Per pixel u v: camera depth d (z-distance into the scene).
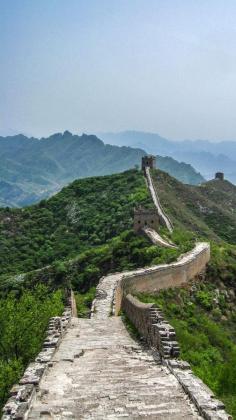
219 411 11.23
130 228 99.00
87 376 15.48
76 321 29.09
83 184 136.25
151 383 14.35
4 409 11.80
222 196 162.62
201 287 43.94
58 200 129.62
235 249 72.19
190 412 11.62
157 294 38.41
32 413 11.64
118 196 123.06
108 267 61.00
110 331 25.89
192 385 13.42
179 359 17.19
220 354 28.27
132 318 28.31
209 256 53.00
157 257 53.47
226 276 48.34
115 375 15.58
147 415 11.46
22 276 71.88
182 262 43.81
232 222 128.62
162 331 18.72
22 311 28.50
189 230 96.50
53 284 65.81
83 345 21.53
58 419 11.32
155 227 77.06
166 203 116.94
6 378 22.30
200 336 31.86
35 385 13.55
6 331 27.17
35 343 26.64
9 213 122.69
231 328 38.31
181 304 39.00
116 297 33.25
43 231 115.06
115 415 11.51
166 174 143.75
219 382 18.89
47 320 28.11
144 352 19.89
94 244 100.94
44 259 99.75
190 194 138.12
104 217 111.19
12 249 105.06
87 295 43.16
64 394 13.32
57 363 17.53
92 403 12.41
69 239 106.75
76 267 66.88
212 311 39.78
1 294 68.31
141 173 139.62
